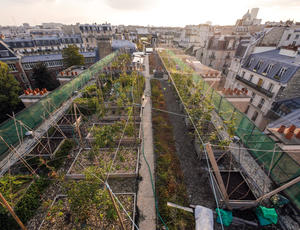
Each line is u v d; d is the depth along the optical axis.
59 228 8.13
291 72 16.55
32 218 8.82
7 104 24.41
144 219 8.91
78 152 12.90
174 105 21.97
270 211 8.70
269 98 18.50
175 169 12.01
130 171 11.48
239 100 20.11
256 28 54.06
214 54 38.59
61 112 17.84
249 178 11.24
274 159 10.93
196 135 13.88
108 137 13.23
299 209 9.23
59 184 10.58
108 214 7.99
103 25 70.31
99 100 20.19
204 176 11.58
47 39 55.66
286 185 8.18
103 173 9.59
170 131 16.38
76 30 76.25
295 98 17.62
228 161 12.60
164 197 10.03
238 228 8.62
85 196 7.51
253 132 12.88
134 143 14.27
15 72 35.53
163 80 31.83
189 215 9.09
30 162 11.73
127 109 18.11
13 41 50.25
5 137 12.05
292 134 12.39
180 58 39.56
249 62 23.52
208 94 19.38
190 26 65.00
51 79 34.34
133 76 25.09
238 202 8.77
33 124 14.57
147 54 60.38
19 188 10.04
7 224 8.08
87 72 24.28
